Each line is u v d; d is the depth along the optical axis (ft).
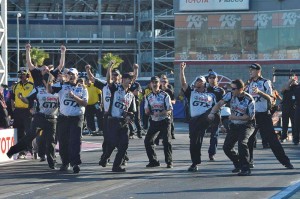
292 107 78.69
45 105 51.90
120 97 50.01
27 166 54.29
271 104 51.21
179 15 148.66
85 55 228.63
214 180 45.70
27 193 40.37
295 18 144.87
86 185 43.55
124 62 232.32
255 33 147.43
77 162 49.98
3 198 38.60
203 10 147.84
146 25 225.97
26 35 219.20
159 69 218.18
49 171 50.93
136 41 226.99
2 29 83.92
